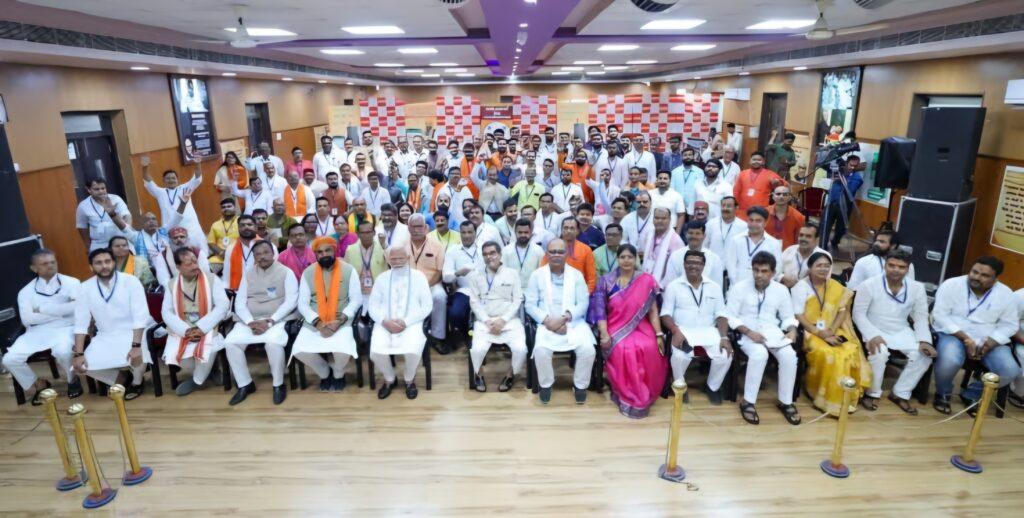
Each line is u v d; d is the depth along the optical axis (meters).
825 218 8.04
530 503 3.31
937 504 3.29
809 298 4.39
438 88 22.20
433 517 3.20
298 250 4.99
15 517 3.25
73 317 4.59
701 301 4.41
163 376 4.92
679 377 4.34
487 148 10.54
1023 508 3.26
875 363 4.27
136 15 5.32
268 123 13.06
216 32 6.80
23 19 5.14
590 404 4.41
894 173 7.19
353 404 4.43
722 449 3.81
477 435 3.99
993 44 5.64
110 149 8.16
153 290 4.93
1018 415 4.24
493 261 4.53
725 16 6.00
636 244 5.70
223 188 8.34
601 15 5.93
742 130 13.84
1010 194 6.24
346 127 13.15
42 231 6.61
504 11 5.33
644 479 3.52
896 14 5.67
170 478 3.55
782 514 3.21
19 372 4.36
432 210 7.12
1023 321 4.25
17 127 6.25
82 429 3.25
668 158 9.74
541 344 4.30
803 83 10.91
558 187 7.28
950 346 4.19
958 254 6.23
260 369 5.05
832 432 4.02
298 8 5.22
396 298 4.58
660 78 18.94
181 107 9.55
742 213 6.86
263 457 3.75
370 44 8.30
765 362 4.14
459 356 5.30
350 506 3.29
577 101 12.88
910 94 7.92
